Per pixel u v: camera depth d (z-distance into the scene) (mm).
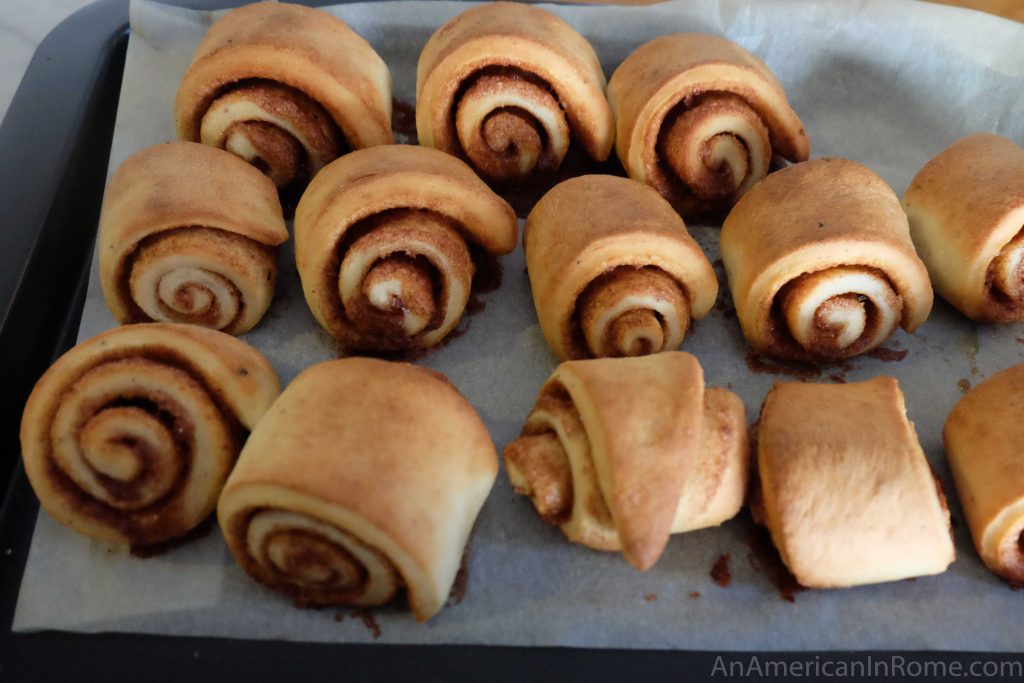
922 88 344
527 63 303
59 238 288
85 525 235
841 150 340
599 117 313
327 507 210
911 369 285
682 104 311
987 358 287
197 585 231
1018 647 230
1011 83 331
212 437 239
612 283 269
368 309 271
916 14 335
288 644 224
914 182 309
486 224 280
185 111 303
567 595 234
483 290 297
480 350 283
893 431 237
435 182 271
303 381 236
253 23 305
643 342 267
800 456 233
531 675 222
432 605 222
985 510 240
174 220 265
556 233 278
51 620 224
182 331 243
